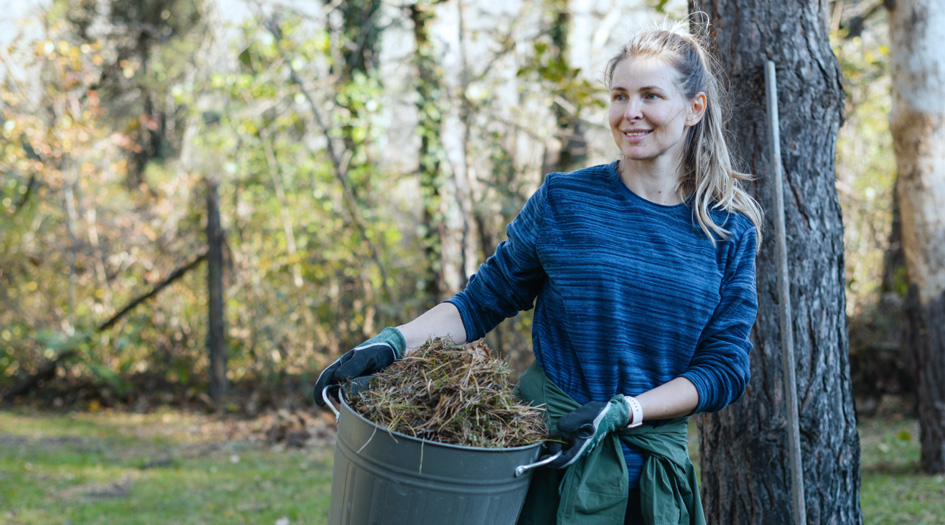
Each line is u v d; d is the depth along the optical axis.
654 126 1.86
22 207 9.95
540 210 1.97
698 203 1.88
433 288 9.52
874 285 9.25
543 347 1.97
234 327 8.86
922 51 5.21
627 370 1.88
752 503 2.81
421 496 1.69
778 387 2.78
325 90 10.49
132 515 4.80
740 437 2.83
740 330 1.89
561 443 1.80
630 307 1.87
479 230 8.89
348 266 8.91
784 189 2.77
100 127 11.84
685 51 1.90
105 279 9.41
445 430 1.75
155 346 9.00
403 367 1.90
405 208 11.12
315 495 5.34
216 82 9.59
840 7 8.59
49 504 5.01
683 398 1.83
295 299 8.87
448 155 9.26
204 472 6.07
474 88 8.86
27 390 8.96
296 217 9.26
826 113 2.81
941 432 5.34
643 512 1.89
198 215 9.30
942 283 5.32
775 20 2.76
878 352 8.23
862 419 7.78
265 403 8.50
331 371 1.86
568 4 9.48
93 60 10.53
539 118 10.02
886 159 11.28
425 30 9.82
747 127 2.77
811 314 2.78
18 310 9.16
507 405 1.81
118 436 7.38
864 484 5.14
